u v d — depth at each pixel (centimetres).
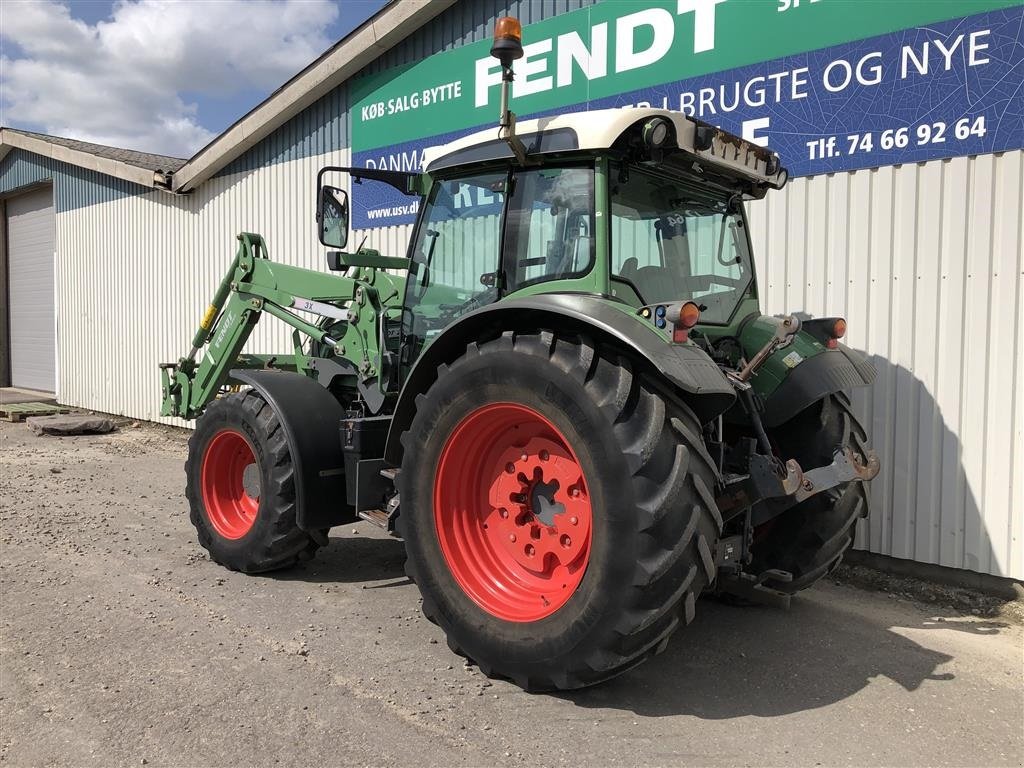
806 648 364
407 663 332
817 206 502
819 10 492
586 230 323
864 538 490
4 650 336
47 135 1380
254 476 456
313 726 276
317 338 483
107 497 654
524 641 294
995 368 437
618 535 268
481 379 310
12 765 250
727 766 257
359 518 442
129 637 353
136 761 253
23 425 1138
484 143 360
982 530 445
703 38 545
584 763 257
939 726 290
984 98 434
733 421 360
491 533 331
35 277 1490
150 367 1135
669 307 278
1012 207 427
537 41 643
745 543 333
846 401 390
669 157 332
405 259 482
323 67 810
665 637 276
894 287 473
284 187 898
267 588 429
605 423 272
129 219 1163
